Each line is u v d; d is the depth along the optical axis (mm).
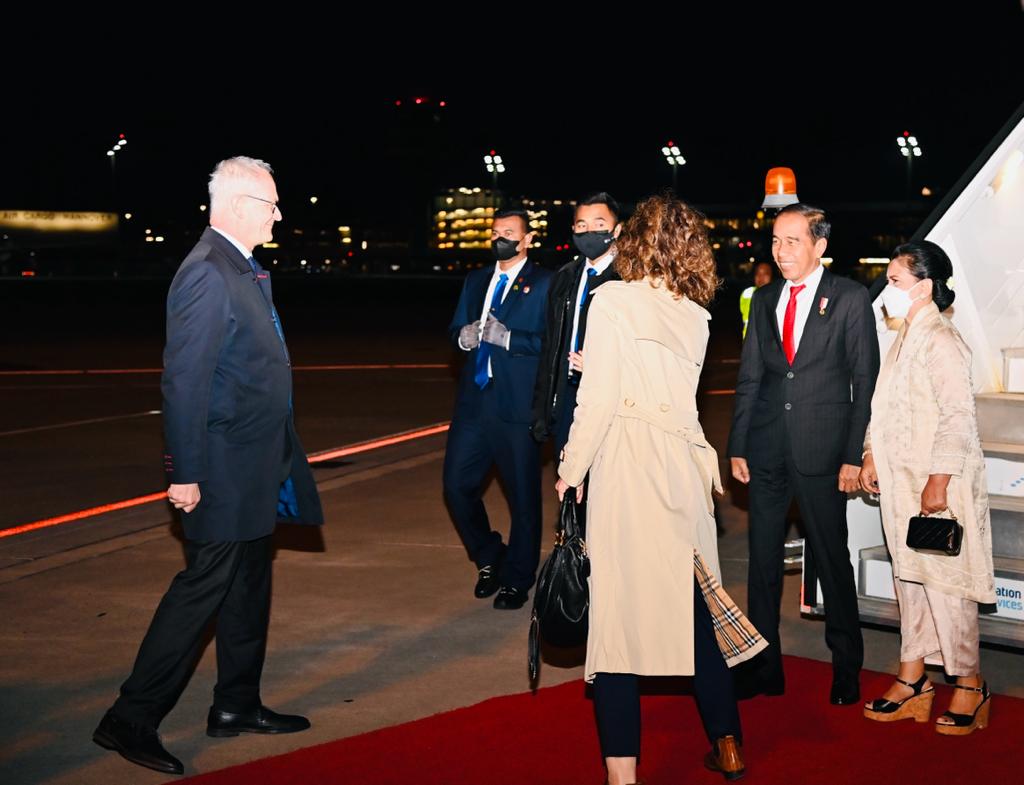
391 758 4078
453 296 62688
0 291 54938
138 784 3916
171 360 3947
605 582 3738
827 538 4594
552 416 5574
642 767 4039
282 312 42500
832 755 4086
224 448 4059
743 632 3811
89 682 4914
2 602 6086
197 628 4082
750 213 126750
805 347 4562
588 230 5359
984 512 4262
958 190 5266
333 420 12922
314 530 7699
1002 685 4855
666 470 3734
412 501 8625
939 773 3924
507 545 6285
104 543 7340
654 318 3734
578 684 4859
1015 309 5980
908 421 4328
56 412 13477
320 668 5098
